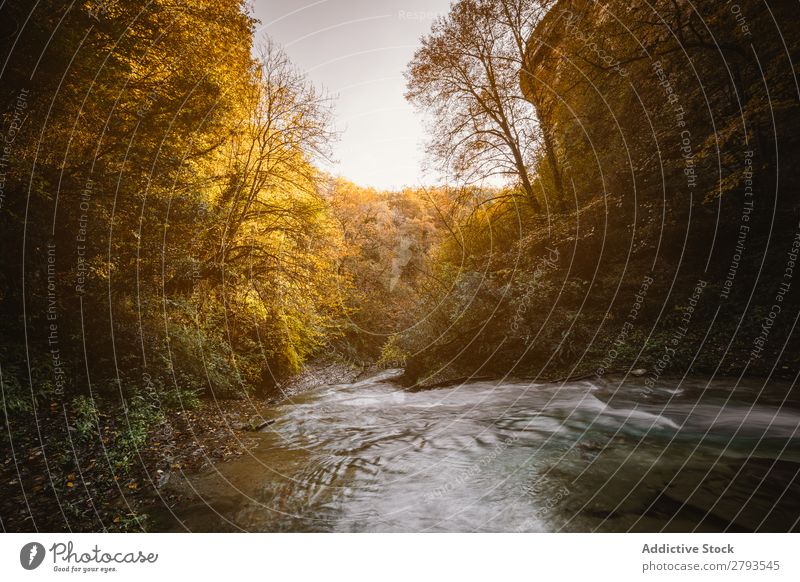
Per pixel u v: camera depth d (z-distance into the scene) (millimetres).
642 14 9133
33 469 4078
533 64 12750
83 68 5688
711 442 4340
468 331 11047
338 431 6410
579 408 6352
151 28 6688
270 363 13320
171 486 4043
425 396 8922
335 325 17531
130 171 6914
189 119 7770
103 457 4566
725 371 7027
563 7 11508
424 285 14852
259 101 11242
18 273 5500
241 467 4617
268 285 12539
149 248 7711
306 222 12617
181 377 8031
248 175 11445
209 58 8562
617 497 3289
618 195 11461
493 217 15844
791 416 4965
